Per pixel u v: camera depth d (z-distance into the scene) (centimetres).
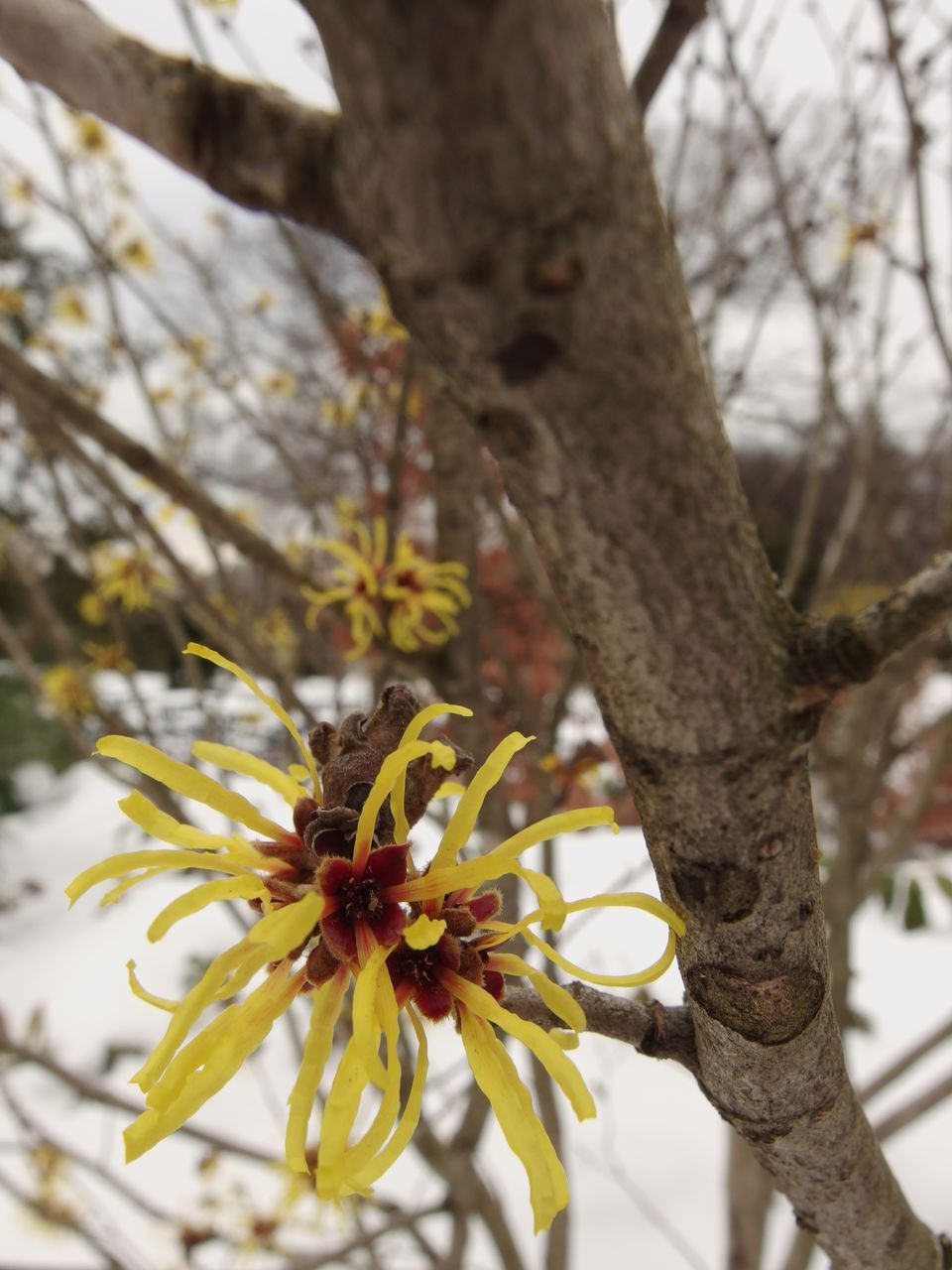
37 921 79
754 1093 8
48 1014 64
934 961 68
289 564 24
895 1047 59
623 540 6
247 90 5
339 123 5
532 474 6
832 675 6
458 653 25
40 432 25
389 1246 41
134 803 7
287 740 25
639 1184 51
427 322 5
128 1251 42
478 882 7
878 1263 11
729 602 6
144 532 23
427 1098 40
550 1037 7
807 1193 10
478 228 5
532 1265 47
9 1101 36
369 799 7
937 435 32
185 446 38
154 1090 7
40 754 104
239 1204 38
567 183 5
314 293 28
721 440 6
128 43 5
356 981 7
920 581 6
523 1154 7
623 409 5
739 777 7
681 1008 9
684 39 15
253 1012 7
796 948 7
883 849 36
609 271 5
